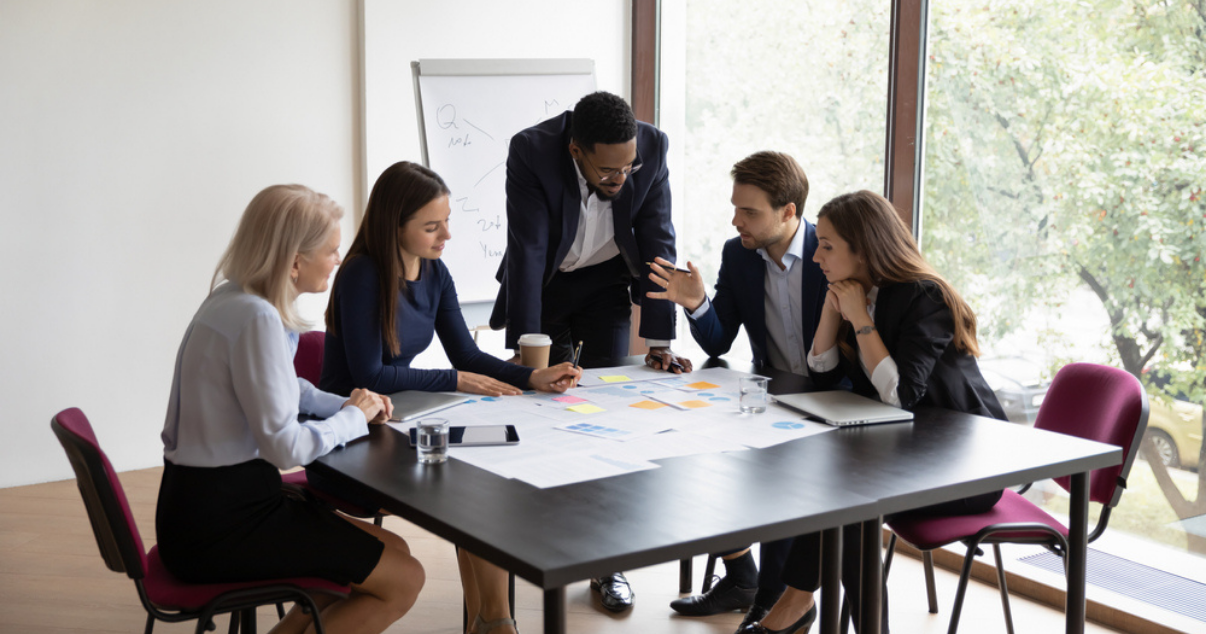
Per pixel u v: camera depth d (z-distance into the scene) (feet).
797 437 6.09
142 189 12.62
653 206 9.04
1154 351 8.52
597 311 9.77
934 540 6.64
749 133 13.03
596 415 6.61
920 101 10.23
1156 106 8.30
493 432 6.09
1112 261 8.75
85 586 9.13
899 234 7.23
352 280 6.97
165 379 13.08
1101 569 9.04
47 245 12.16
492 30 14.21
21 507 11.38
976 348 7.18
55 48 11.92
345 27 13.62
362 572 5.74
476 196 13.52
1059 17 8.93
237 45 12.96
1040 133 9.18
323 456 5.63
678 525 4.48
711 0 13.51
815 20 11.67
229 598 5.39
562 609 4.20
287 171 13.50
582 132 7.88
